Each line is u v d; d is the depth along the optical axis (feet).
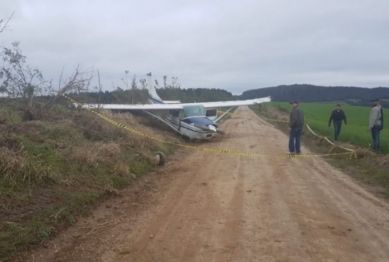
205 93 207.41
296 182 29.22
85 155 27.61
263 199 24.18
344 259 15.28
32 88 38.81
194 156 42.06
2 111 33.53
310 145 53.62
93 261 14.98
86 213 20.47
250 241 17.12
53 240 16.81
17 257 14.84
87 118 40.09
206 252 15.89
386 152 41.16
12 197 19.27
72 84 40.32
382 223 19.81
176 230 18.48
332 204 23.26
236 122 102.94
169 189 26.73
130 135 40.45
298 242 17.02
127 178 28.07
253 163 37.40
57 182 22.61
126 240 17.16
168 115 61.05
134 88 83.46
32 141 27.40
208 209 21.97
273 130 78.54
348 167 35.91
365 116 128.98
